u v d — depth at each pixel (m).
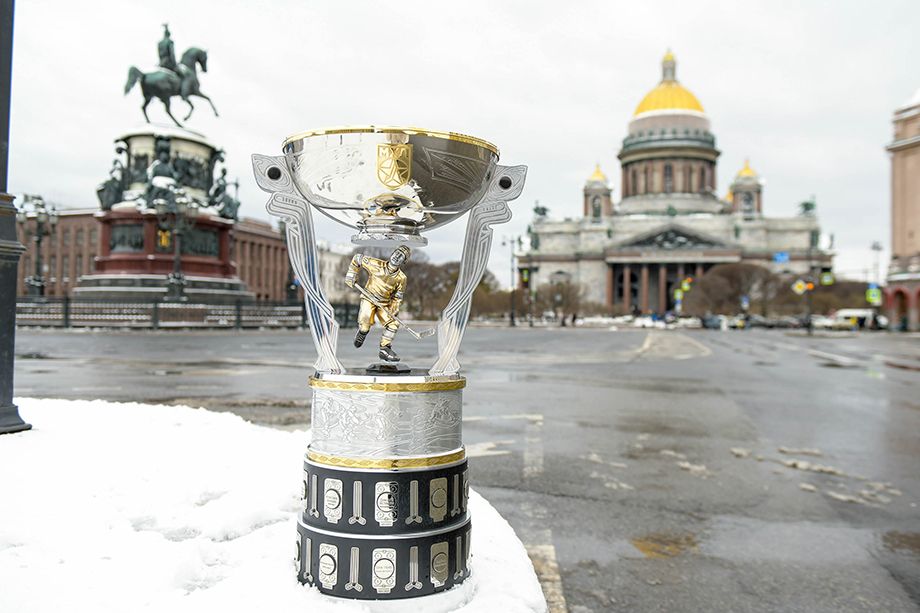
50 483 5.27
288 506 5.19
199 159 48.22
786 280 126.12
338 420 3.14
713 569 5.21
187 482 5.59
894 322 76.69
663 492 7.29
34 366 18.86
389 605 3.04
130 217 45.75
